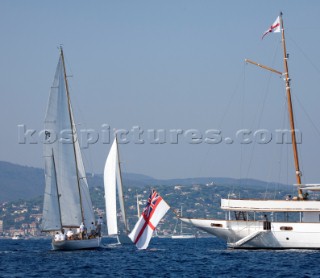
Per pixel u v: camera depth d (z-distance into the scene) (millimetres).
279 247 114125
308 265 93562
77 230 125438
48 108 123562
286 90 121062
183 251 133875
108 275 85875
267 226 113625
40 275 86250
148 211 123750
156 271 90188
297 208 111500
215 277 83250
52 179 123812
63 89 124250
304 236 112000
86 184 127562
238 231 115625
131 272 89125
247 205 113625
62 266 97062
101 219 130375
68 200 125312
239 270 89812
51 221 124000
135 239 124250
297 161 119062
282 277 82438
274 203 112312
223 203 115500
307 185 116062
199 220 118562
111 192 160750
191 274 86438
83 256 114250
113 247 143125
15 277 84438
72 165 125250
